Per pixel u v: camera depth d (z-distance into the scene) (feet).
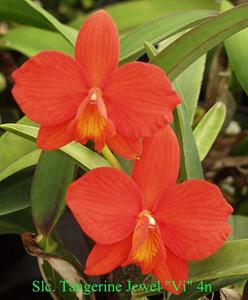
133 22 1.88
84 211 1.05
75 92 1.07
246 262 1.18
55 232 1.42
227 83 1.71
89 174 1.04
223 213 1.07
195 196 1.08
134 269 1.28
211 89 1.73
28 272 1.62
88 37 1.07
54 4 2.55
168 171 1.09
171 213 1.09
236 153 1.86
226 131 2.00
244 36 1.50
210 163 1.78
